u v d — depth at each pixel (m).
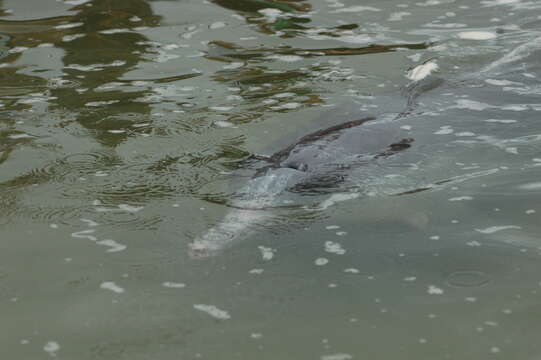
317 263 9.96
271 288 9.37
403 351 7.99
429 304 8.91
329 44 20.27
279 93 16.86
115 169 13.12
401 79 17.61
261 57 19.34
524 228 10.80
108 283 9.58
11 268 10.01
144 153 13.80
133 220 11.21
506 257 10.00
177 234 10.75
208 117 15.52
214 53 19.75
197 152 13.75
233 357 7.96
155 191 12.16
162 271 9.82
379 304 8.95
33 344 8.33
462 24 21.69
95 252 10.35
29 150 14.06
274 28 21.59
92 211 11.55
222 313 8.84
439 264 9.88
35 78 18.12
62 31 21.52
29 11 23.28
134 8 23.50
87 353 8.13
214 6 23.67
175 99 16.62
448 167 12.95
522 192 11.94
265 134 14.52
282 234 10.69
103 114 15.81
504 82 17.25
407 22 21.95
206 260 10.04
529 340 8.09
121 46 20.31
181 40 20.70
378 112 15.45
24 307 9.10
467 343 8.09
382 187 12.19
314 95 16.69
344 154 13.19
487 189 12.10
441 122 14.91
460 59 18.88
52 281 9.67
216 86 17.42
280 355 7.98
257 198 11.60
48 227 11.09
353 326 8.50
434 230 10.85
